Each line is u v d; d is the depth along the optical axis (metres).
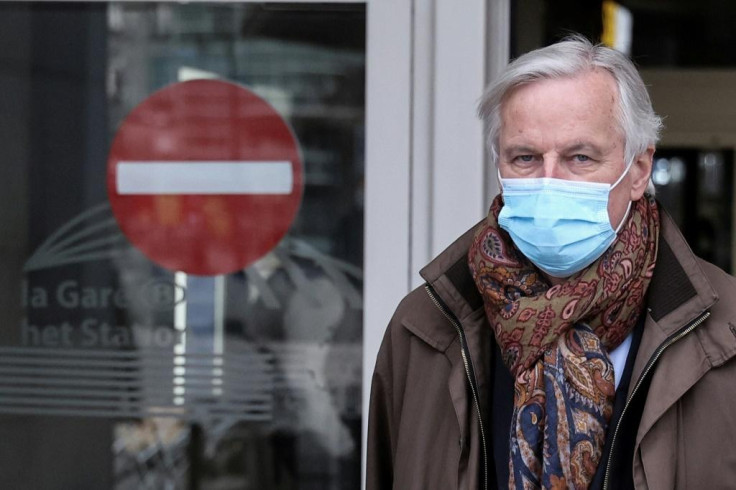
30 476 9.70
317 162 9.57
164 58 9.70
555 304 5.89
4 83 9.79
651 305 6.00
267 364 9.60
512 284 6.11
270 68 9.62
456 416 6.29
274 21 9.62
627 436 5.92
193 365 9.62
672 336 5.86
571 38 6.27
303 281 9.59
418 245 9.47
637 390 5.84
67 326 9.68
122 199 9.69
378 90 9.48
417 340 6.62
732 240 16.77
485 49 9.32
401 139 9.47
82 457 9.67
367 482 7.11
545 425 5.82
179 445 9.62
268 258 9.59
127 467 9.66
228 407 9.62
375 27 9.48
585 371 5.82
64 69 9.76
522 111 5.95
